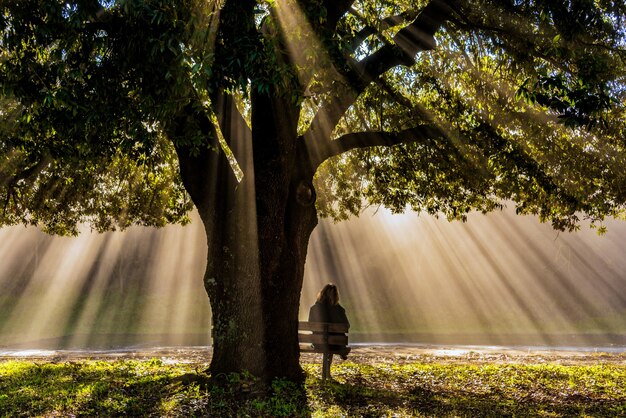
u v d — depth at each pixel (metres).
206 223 10.78
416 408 9.30
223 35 8.17
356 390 10.39
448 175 16.72
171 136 8.87
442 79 15.12
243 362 10.21
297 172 10.91
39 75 8.28
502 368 14.51
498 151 14.62
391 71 15.57
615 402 10.33
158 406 8.70
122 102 8.60
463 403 9.83
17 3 7.83
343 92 10.25
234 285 10.37
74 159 10.44
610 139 14.30
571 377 13.03
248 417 8.30
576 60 10.03
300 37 8.16
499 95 14.40
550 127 14.70
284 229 10.62
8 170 15.65
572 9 9.52
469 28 12.02
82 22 7.87
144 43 7.90
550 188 14.67
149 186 20.70
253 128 10.49
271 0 8.16
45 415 8.22
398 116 15.59
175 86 7.87
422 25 10.93
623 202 15.88
